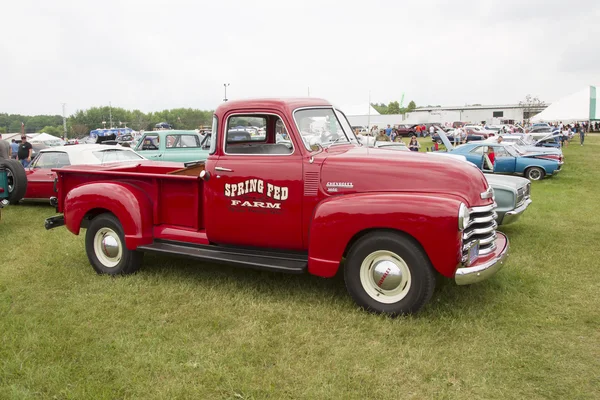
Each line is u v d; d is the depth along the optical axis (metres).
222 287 5.09
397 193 4.20
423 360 3.51
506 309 4.43
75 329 4.09
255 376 3.32
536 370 3.37
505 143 17.19
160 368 3.44
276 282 5.20
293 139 4.57
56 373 3.37
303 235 4.55
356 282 4.30
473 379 3.26
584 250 6.59
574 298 4.75
